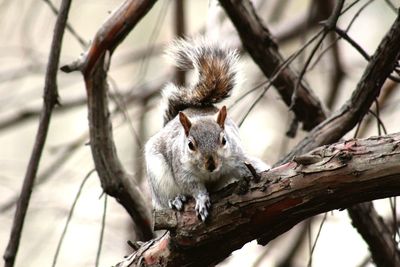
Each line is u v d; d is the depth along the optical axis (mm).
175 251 8062
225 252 7852
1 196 15727
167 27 18016
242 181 7492
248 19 10367
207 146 8914
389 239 10516
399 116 16812
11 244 9664
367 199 7043
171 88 10602
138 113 14992
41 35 16500
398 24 8695
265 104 16750
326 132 9633
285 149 12836
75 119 17859
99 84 9641
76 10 17969
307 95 10797
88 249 15469
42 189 15430
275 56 10602
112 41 9430
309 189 7121
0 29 16781
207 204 7613
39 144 9758
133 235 13430
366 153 6914
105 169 10000
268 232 7578
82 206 15172
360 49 9320
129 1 9359
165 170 9625
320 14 13609
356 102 9461
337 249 14953
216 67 10289
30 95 16828
